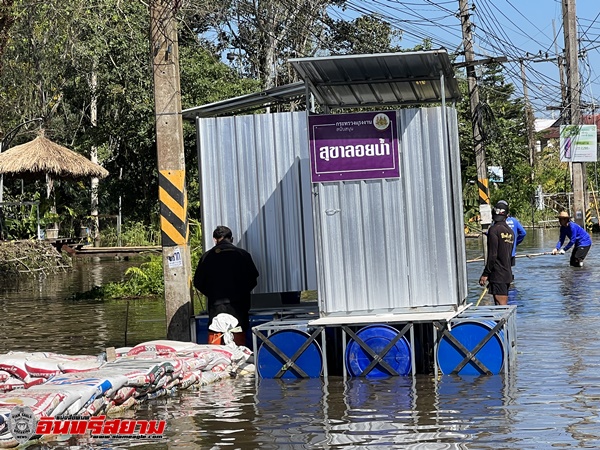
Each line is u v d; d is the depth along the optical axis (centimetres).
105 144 4791
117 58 4094
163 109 1275
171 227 1274
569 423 834
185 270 1276
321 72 1165
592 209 5612
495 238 1443
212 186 1293
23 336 1600
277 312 1264
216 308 1227
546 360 1157
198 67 4084
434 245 1118
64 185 4975
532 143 6062
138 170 4975
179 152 1277
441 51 1053
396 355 1091
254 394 1025
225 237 1250
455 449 762
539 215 5378
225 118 1290
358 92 1280
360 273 1123
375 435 817
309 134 1130
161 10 1271
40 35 2852
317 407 941
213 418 910
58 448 811
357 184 1126
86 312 1956
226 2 2133
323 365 1109
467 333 1083
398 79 1199
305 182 1277
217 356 1129
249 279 1238
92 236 4609
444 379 1060
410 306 1119
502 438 789
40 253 3284
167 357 1080
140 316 1833
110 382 930
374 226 1123
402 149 1121
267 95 1323
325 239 1127
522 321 1526
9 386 1034
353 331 1111
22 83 3253
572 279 2236
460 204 1198
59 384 920
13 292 2589
